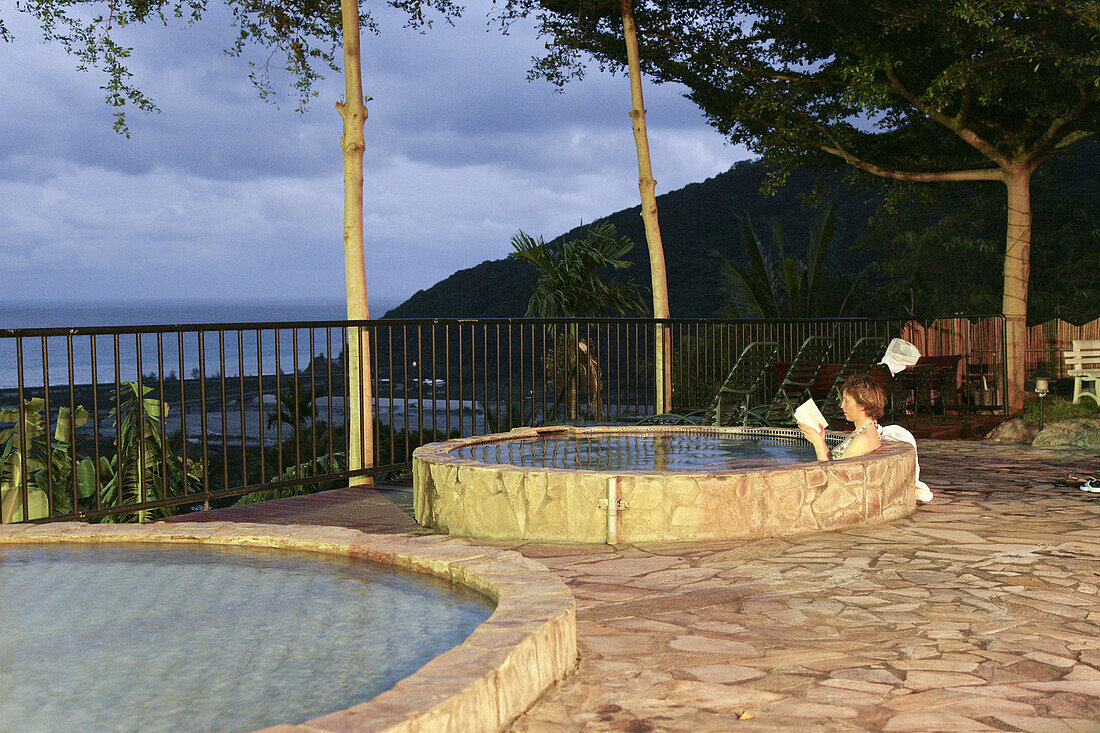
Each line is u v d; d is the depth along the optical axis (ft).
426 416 88.07
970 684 7.89
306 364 147.95
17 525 10.44
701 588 11.45
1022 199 43.37
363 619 7.55
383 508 18.81
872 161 48.75
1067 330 48.73
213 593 8.20
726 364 32.86
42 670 6.18
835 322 36.86
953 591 11.04
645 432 21.65
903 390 34.06
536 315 46.96
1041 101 39.81
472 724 6.04
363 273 24.80
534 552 13.85
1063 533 14.51
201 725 5.29
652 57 43.65
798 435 20.79
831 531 14.89
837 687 7.85
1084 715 7.17
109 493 23.31
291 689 5.93
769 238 127.03
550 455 18.26
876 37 40.11
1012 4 35.19
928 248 87.76
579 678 8.00
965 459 23.95
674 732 6.85
